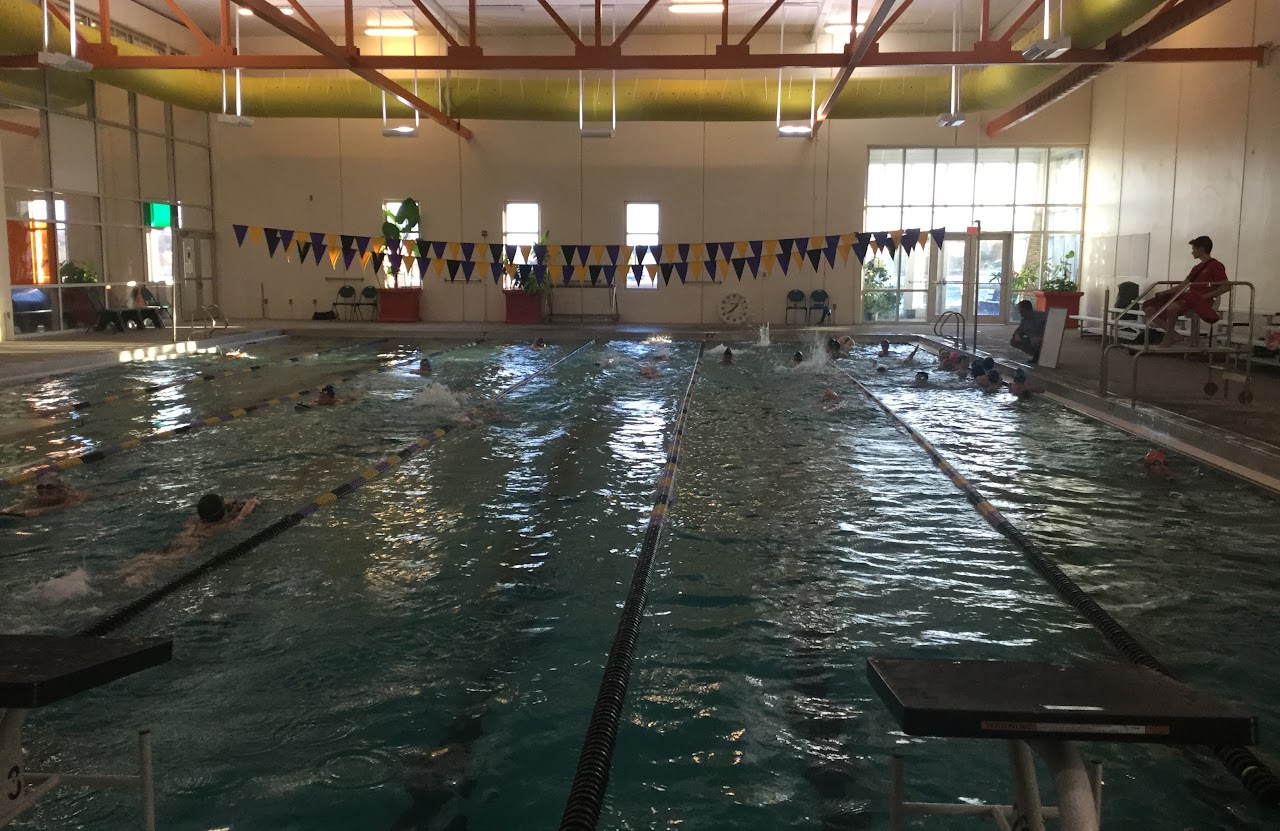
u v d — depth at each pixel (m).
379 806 2.42
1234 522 4.94
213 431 7.30
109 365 11.27
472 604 3.79
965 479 5.84
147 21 15.06
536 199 17.06
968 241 17.02
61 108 13.55
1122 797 2.46
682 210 17.00
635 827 2.32
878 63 9.98
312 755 2.66
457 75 16.69
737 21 15.70
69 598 3.83
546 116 14.46
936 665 1.69
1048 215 16.83
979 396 9.18
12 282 12.77
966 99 13.49
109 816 2.36
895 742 2.74
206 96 13.98
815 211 16.91
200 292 17.27
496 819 2.36
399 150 17.09
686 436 7.23
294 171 17.25
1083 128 16.36
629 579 4.08
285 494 5.45
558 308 17.38
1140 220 14.12
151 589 3.94
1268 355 10.17
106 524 4.84
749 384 10.05
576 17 15.47
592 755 2.61
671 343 14.39
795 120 14.73
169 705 2.95
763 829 2.32
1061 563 4.29
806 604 3.82
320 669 3.21
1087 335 14.20
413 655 3.32
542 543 4.58
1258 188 10.79
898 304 17.28
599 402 8.83
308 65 10.33
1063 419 7.90
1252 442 6.23
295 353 12.86
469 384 9.91
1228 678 3.15
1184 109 12.66
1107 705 1.47
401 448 6.70
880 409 8.45
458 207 17.14
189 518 4.94
